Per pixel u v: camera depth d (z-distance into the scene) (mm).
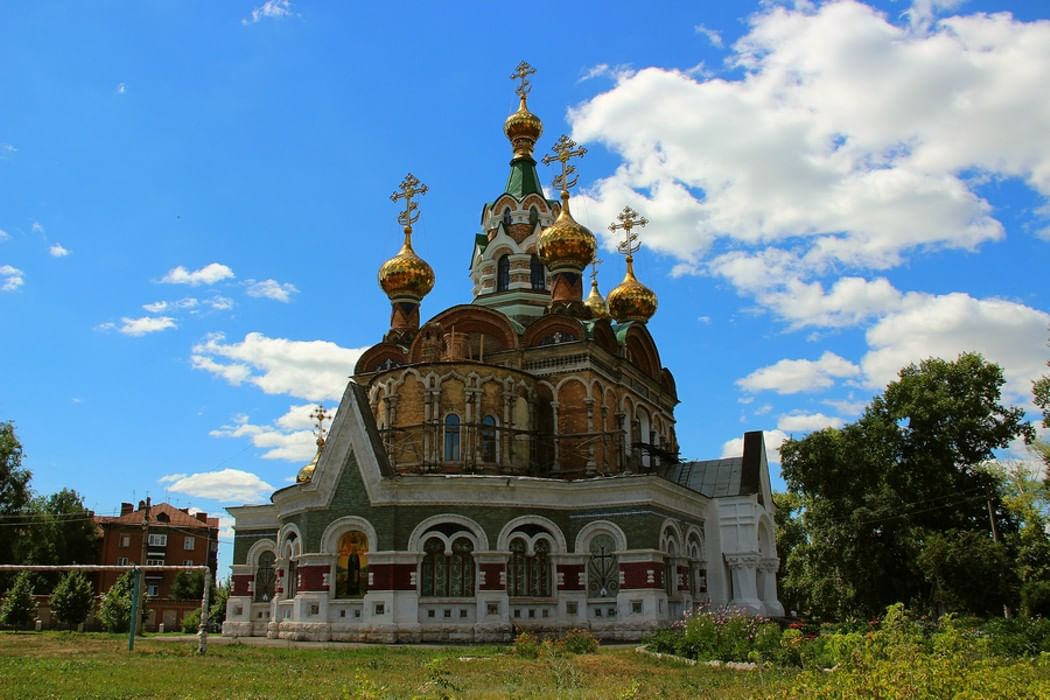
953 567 49406
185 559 116000
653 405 61438
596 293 70875
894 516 56125
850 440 59531
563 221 58750
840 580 64125
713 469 56438
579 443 51000
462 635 39375
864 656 15742
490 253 63938
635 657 29688
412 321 61844
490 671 25266
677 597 44625
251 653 32312
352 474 42000
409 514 40875
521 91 69562
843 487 59375
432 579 40625
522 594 42031
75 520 106188
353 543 41656
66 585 69500
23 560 87312
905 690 13062
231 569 52875
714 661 27797
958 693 12648
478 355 54781
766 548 55625
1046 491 53969
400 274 61656
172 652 32750
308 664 27719
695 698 19234
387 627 38906
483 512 41781
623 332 58875
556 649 30797
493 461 48000
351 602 40281
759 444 56219
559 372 52531
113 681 22703
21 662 28016
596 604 42625
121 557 111000
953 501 57938
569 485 43938
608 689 20906
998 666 18469
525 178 66750
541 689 20875
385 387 49719
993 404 59812
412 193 64438
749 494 52500
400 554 40062
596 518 43531
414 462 47438
